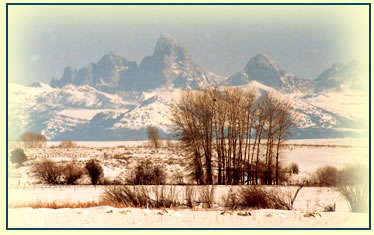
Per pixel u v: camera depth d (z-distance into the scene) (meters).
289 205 37.12
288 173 90.31
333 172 61.91
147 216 29.30
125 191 37.69
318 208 37.88
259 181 78.88
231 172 79.88
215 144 83.50
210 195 38.31
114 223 27.06
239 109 82.44
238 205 36.72
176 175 80.56
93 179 78.25
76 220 27.88
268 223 27.73
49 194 51.25
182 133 82.56
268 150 81.50
